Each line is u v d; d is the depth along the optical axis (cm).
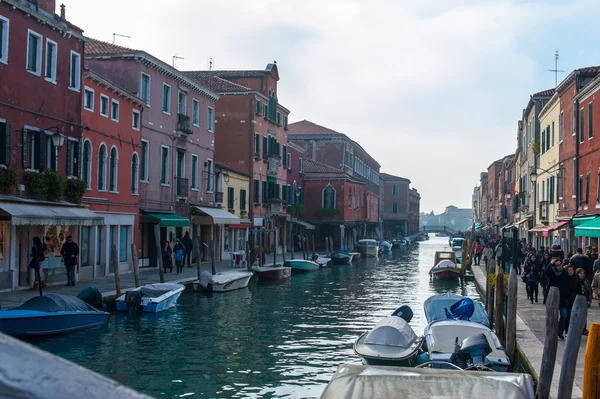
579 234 2233
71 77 2166
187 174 3312
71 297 1495
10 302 1606
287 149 5306
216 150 4316
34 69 1959
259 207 4519
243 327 1714
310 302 2302
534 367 1037
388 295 2603
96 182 2356
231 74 4594
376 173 9350
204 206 3531
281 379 1174
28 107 1912
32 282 1961
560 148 3150
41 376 99
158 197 2956
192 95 3378
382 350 1192
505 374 568
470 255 3803
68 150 2133
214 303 2169
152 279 2416
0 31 1786
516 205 5053
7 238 1858
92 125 2311
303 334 1631
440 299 1608
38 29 1959
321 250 6069
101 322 1588
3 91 1797
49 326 1388
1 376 97
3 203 1700
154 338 1515
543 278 1838
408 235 11875
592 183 2542
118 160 2530
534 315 1639
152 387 1106
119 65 2788
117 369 1219
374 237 9012
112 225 2500
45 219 1784
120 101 2547
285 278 3281
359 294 2620
